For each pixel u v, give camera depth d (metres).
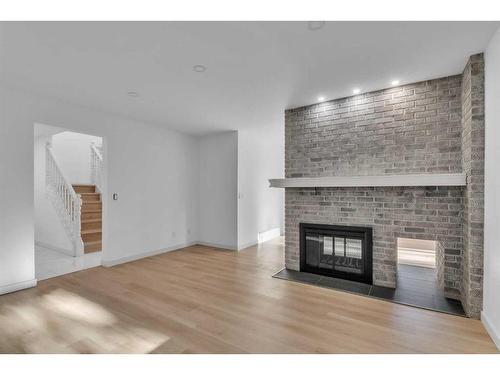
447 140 2.78
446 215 2.79
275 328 2.24
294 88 3.07
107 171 3.96
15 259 3.02
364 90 3.15
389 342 2.03
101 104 3.57
